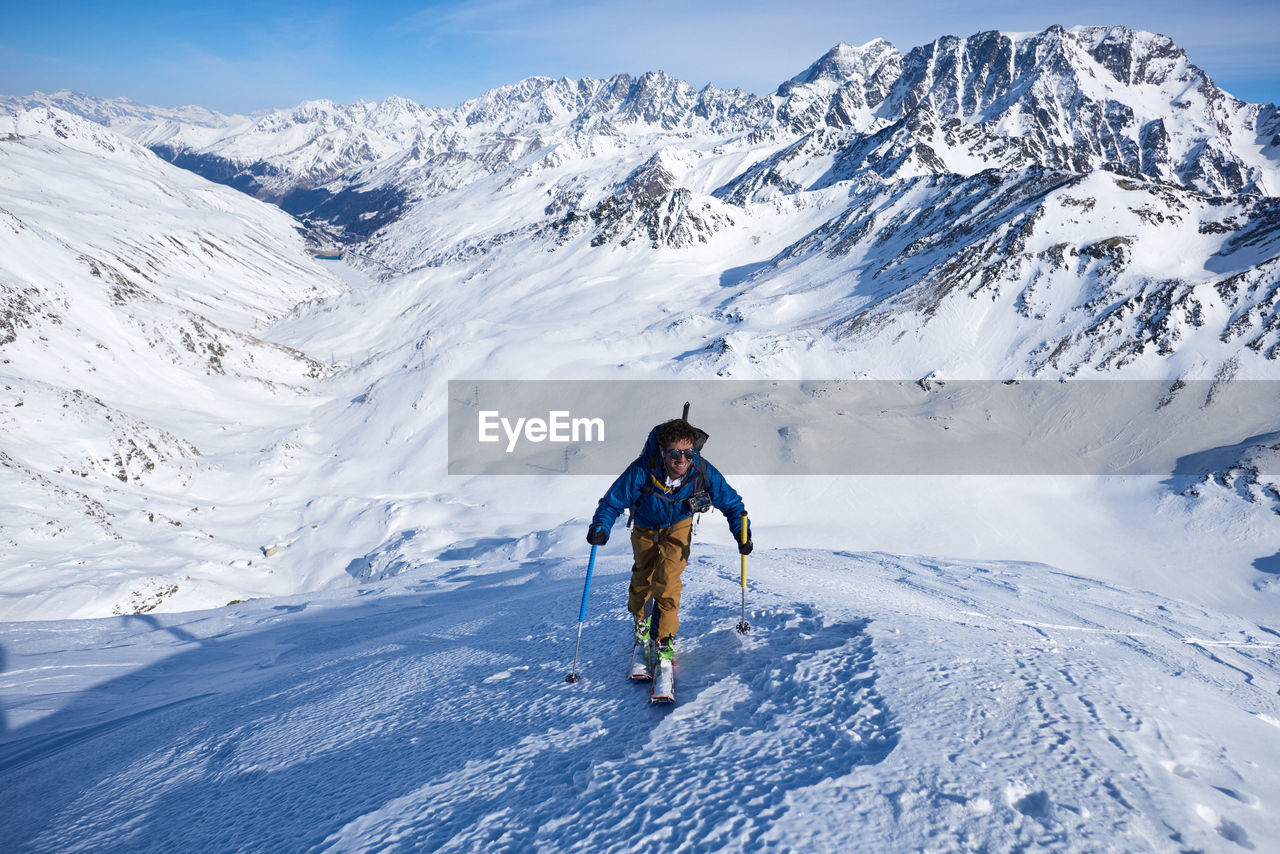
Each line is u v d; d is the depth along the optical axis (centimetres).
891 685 307
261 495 9475
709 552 1255
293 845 257
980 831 202
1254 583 5794
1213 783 243
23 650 1169
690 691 348
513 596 1072
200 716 538
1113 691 310
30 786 451
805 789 227
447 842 233
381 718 391
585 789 254
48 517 6612
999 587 1195
